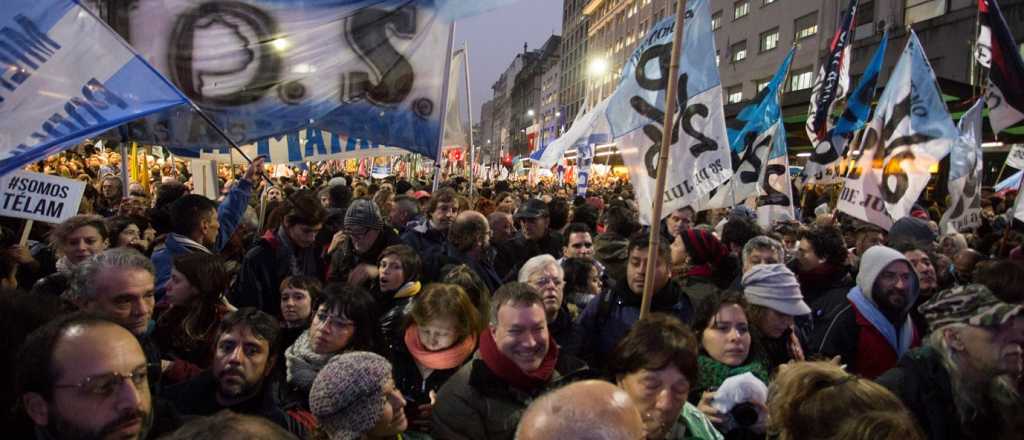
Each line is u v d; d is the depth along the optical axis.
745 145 7.93
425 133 4.81
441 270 4.31
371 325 2.96
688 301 3.76
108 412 1.63
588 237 4.73
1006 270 3.40
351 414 2.08
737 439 2.39
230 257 5.12
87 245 3.53
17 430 1.74
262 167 4.55
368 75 4.65
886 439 1.56
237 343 2.47
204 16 4.26
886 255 3.34
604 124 9.02
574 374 2.73
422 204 7.88
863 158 6.54
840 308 3.56
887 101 6.61
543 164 9.66
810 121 9.91
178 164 15.29
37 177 3.96
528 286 2.60
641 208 4.36
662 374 2.21
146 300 2.52
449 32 4.78
